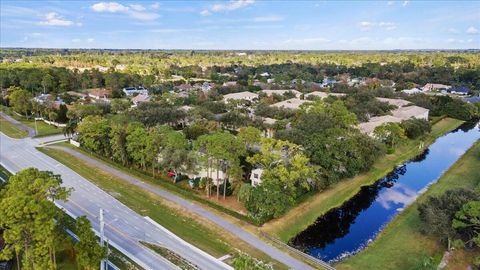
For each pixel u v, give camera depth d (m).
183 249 48.19
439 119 135.12
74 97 161.62
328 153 68.06
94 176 75.25
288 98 157.62
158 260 45.28
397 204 67.94
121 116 97.81
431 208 50.62
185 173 71.94
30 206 34.31
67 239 40.69
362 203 68.19
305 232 56.88
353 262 48.53
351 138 75.69
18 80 183.50
